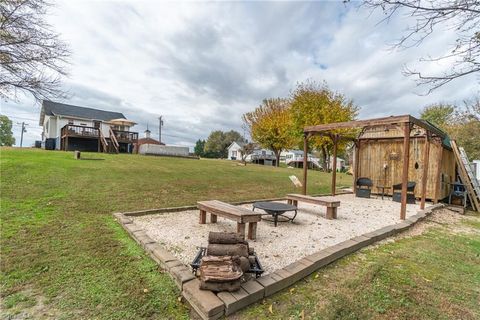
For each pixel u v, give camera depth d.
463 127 16.48
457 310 2.10
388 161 9.33
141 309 1.94
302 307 2.06
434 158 8.22
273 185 9.67
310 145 22.08
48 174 6.89
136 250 3.04
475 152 15.57
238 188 8.45
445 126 19.66
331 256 3.01
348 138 9.63
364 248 3.58
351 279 2.58
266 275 2.41
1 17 4.87
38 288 2.13
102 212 4.64
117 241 3.29
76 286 2.19
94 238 3.33
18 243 3.00
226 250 2.35
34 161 8.45
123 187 6.68
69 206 4.74
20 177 6.27
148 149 19.73
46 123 22.84
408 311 2.06
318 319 1.91
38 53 5.29
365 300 2.19
